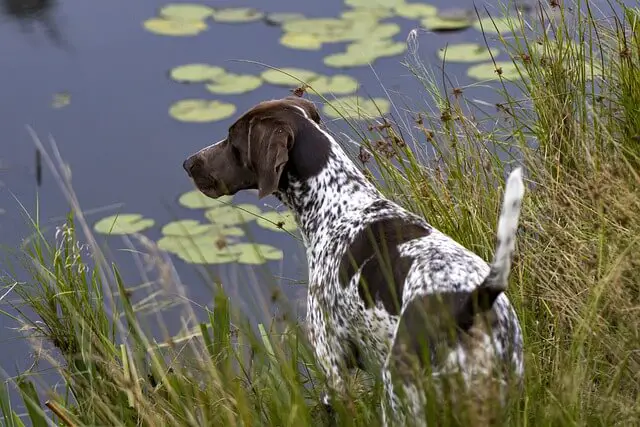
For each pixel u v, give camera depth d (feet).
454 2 58.54
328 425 26.81
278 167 26.86
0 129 49.26
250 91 51.37
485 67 48.08
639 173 30.83
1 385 28.68
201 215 44.37
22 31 58.70
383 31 55.93
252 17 59.47
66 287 32.01
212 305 37.78
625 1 42.01
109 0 62.28
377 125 36.35
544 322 28.84
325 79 50.72
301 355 29.01
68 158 46.98
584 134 32.55
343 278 25.95
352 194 27.58
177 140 47.98
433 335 22.11
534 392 23.24
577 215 29.50
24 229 42.45
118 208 44.16
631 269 26.50
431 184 32.89
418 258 24.16
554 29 35.99
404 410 22.21
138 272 38.96
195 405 27.25
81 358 31.07
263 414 26.32
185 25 58.49
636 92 33.78
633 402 24.17
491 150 36.40
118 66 54.60
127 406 28.58
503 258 20.80
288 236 42.63
